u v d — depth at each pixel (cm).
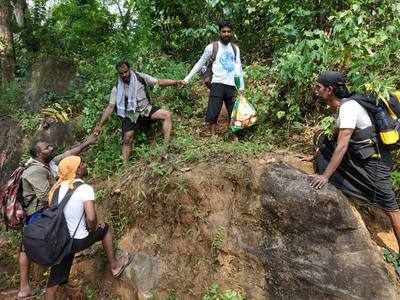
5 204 509
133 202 518
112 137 656
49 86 819
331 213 410
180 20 823
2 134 802
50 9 1176
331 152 434
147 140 617
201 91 685
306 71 546
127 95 586
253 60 752
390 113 401
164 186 489
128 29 925
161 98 668
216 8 763
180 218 481
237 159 478
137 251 501
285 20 694
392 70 536
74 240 454
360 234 407
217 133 606
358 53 526
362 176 410
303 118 576
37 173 509
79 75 816
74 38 1034
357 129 402
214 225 462
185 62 790
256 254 436
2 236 654
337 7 641
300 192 423
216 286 444
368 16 578
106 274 516
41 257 446
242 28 766
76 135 722
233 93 585
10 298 558
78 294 520
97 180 610
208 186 472
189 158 500
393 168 486
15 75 1002
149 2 820
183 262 472
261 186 445
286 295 419
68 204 454
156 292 472
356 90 446
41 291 537
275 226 433
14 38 1138
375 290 391
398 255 419
